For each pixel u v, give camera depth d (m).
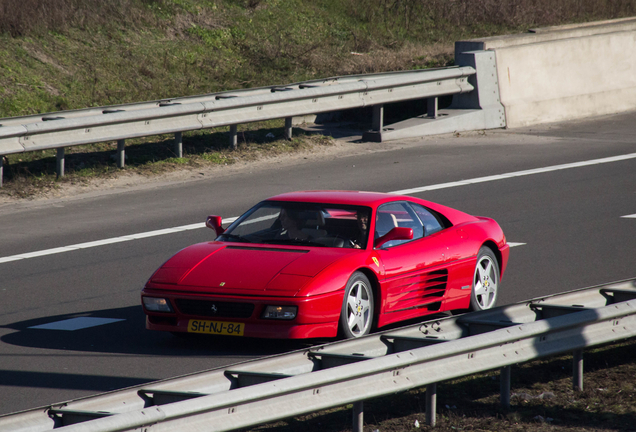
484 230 33.31
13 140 51.81
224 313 26.66
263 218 30.73
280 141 68.50
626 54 90.62
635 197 54.16
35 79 69.94
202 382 18.55
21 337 29.08
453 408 22.17
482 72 78.38
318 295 26.33
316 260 27.59
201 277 27.36
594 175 60.66
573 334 23.05
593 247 42.59
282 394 17.67
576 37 86.56
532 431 20.45
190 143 65.50
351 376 18.59
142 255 41.31
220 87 79.50
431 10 110.25
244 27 93.12
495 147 70.75
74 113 58.22
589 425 20.98
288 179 58.94
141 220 48.50
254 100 63.12
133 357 26.75
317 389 18.41
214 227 31.55
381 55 92.44
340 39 98.81
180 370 25.36
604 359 26.55
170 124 59.22
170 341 28.75
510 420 21.16
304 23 99.38
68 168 58.00
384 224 30.08
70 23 79.56
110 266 39.38
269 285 26.50
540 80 83.00
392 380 19.55
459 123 76.75
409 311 29.94
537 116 81.81
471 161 65.25
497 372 25.22
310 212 30.36
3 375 24.84
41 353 27.14
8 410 21.84
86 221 48.28
